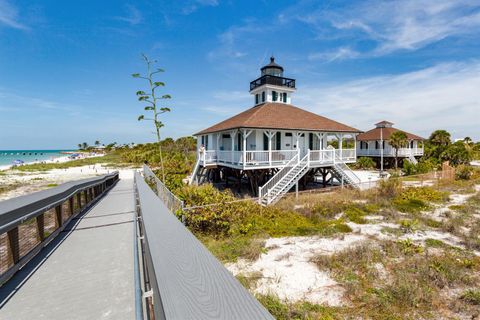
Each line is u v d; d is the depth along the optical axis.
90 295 2.56
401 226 9.39
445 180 19.88
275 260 6.63
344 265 6.28
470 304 4.75
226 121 21.69
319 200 12.62
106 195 10.09
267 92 21.30
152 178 12.60
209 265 1.26
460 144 34.56
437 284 5.41
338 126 18.52
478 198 13.64
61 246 3.96
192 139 44.41
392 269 6.08
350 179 16.59
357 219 10.20
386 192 14.37
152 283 1.33
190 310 0.82
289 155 16.55
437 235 8.49
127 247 3.93
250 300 0.90
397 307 4.69
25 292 2.61
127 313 2.26
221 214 8.61
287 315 4.43
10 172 30.36
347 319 4.38
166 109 12.57
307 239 8.20
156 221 2.07
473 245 7.40
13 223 2.83
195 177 18.70
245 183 19.94
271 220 9.66
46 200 3.91
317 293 5.15
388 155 33.31
